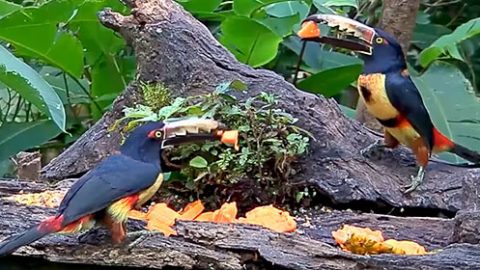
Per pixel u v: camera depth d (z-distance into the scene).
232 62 3.13
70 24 3.74
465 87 4.11
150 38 3.11
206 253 2.36
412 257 2.28
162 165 2.48
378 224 2.76
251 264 2.37
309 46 4.36
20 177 3.46
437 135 2.94
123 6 3.61
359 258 2.29
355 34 2.78
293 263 2.29
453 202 2.86
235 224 2.47
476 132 3.87
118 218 2.26
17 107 4.33
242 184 2.90
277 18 3.73
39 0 4.19
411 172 2.96
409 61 4.96
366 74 2.79
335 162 2.94
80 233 2.38
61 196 2.75
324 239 2.62
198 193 2.92
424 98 4.03
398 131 2.84
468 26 3.98
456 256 2.28
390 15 4.09
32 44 3.69
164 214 2.52
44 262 2.40
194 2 3.73
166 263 2.36
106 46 3.92
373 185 2.89
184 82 3.08
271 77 3.09
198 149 2.83
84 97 4.21
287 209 2.91
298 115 2.99
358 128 3.13
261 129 2.85
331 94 4.11
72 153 3.17
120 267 2.38
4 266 2.39
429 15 5.41
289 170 2.90
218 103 2.84
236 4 3.66
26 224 2.46
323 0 4.23
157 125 2.35
